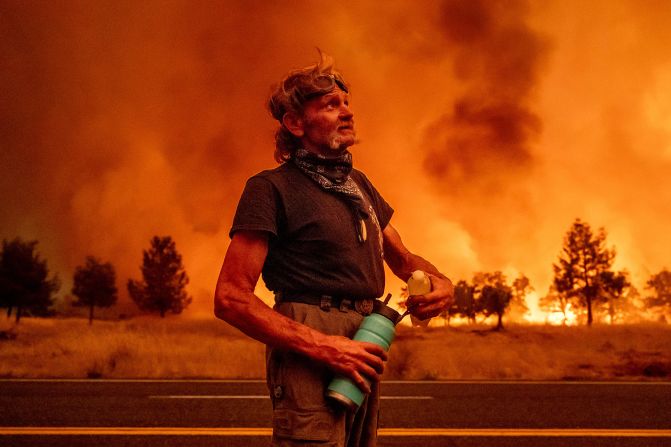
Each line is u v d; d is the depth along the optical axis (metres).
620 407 7.63
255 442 5.48
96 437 5.65
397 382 10.73
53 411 7.13
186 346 19.03
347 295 1.76
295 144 1.86
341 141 1.79
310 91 1.80
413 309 1.85
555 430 6.10
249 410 7.25
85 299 42.06
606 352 18.83
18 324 31.59
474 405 7.76
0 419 6.58
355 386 1.65
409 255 2.15
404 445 5.41
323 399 1.68
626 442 5.57
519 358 15.97
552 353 18.23
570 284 41.53
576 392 9.15
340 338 1.65
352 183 1.86
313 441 1.65
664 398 8.47
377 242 1.88
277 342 1.64
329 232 1.74
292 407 1.68
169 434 5.81
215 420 6.57
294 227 1.74
